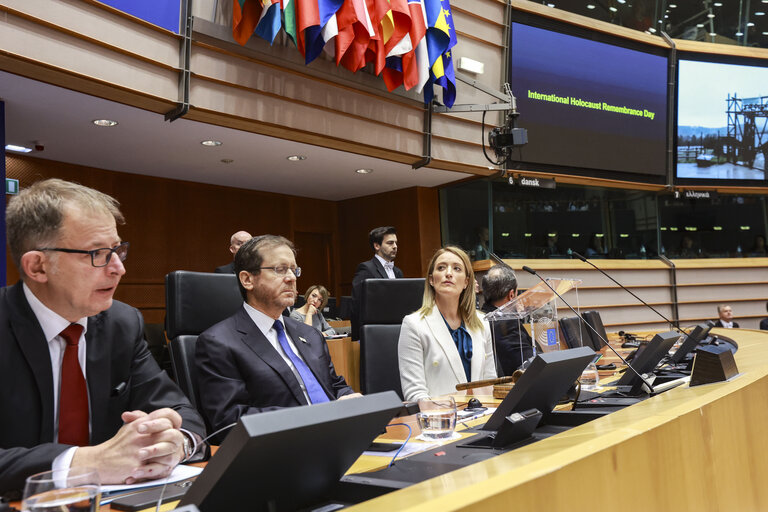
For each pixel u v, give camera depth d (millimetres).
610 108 8328
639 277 9062
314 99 5621
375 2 5332
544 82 7742
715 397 1396
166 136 5676
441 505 680
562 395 1525
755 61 9172
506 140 6723
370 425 955
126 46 4352
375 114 6164
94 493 793
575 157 8047
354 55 5422
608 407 1696
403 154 6480
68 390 1419
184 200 7738
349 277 9195
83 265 1324
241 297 2406
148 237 7355
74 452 1167
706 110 9039
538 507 775
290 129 5480
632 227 9141
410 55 5684
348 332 5949
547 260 8336
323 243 9312
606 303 8758
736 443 1442
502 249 7996
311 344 2299
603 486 907
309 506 989
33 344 1372
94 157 6406
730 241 9742
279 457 833
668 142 8938
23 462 1142
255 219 8453
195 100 4836
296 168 7152
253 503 880
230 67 5020
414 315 2670
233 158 6598
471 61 6930
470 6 7047
